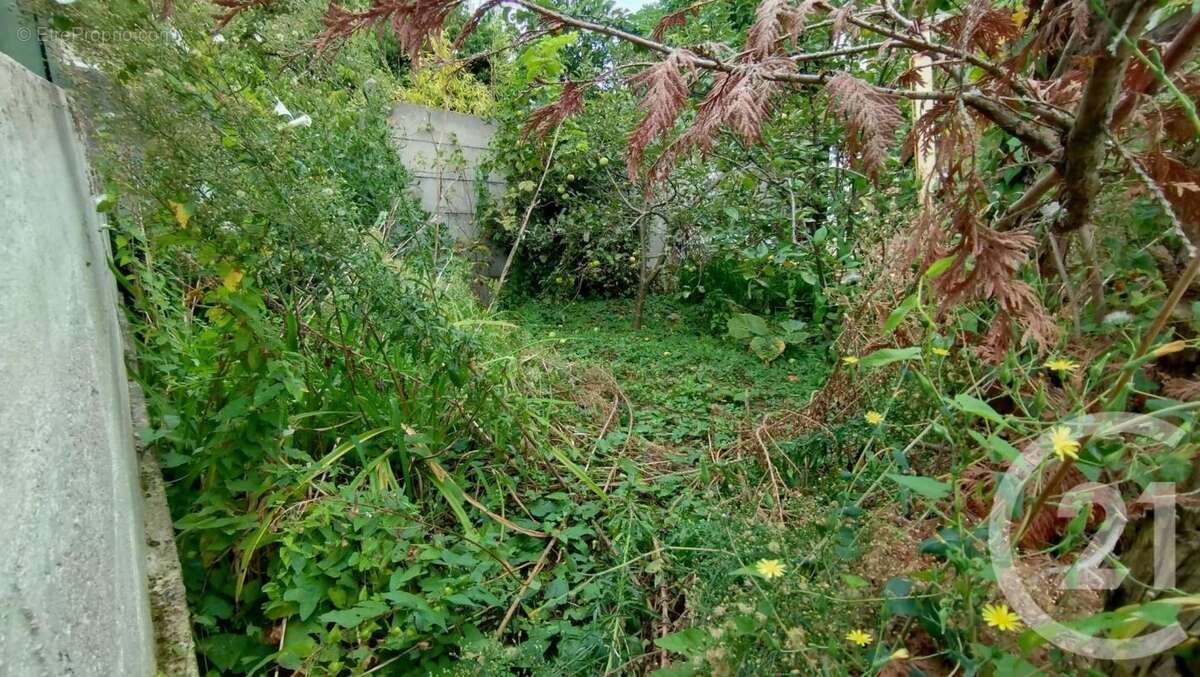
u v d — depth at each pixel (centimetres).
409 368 238
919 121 97
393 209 334
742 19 337
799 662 86
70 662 83
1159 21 107
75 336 121
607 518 199
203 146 164
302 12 210
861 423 173
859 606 94
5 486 76
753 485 185
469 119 549
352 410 216
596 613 147
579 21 102
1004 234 84
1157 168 88
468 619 160
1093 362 100
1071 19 106
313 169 221
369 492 185
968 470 103
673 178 441
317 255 193
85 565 96
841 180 332
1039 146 93
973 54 95
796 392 317
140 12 151
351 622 147
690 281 555
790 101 297
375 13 102
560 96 113
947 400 96
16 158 104
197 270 212
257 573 171
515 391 254
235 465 175
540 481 226
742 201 429
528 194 563
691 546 160
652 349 416
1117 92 80
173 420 188
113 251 236
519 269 601
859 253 271
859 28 103
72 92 154
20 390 86
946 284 90
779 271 421
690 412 301
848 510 110
